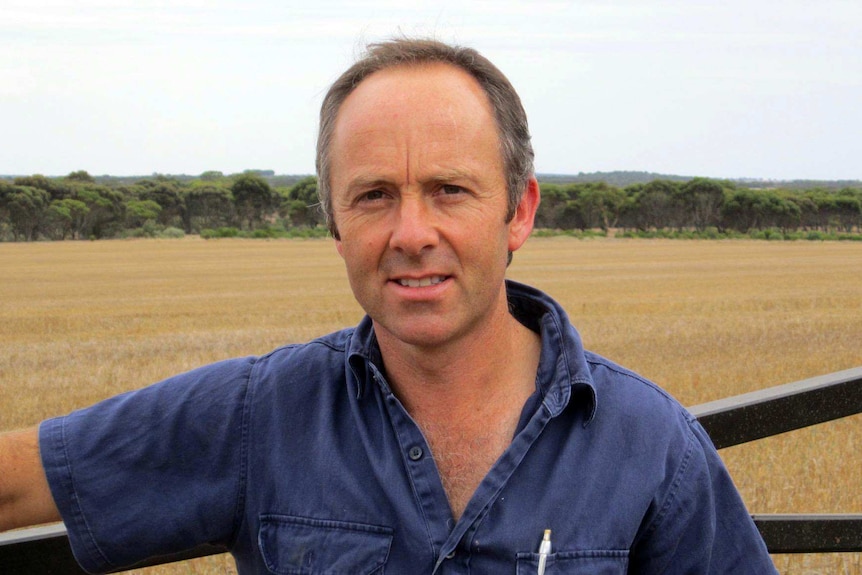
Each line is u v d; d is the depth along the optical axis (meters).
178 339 17.45
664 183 99.62
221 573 4.30
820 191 109.44
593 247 63.25
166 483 1.40
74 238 88.44
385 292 1.32
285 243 74.19
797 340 15.77
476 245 1.29
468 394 1.37
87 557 1.38
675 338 16.06
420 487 1.31
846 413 1.70
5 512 1.37
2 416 10.58
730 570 1.40
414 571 1.29
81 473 1.36
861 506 5.54
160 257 53.69
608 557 1.28
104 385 12.40
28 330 19.34
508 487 1.30
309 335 17.97
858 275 35.81
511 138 1.34
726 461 6.36
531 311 1.54
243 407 1.42
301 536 1.34
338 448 1.37
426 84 1.29
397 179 1.27
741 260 48.06
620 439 1.33
